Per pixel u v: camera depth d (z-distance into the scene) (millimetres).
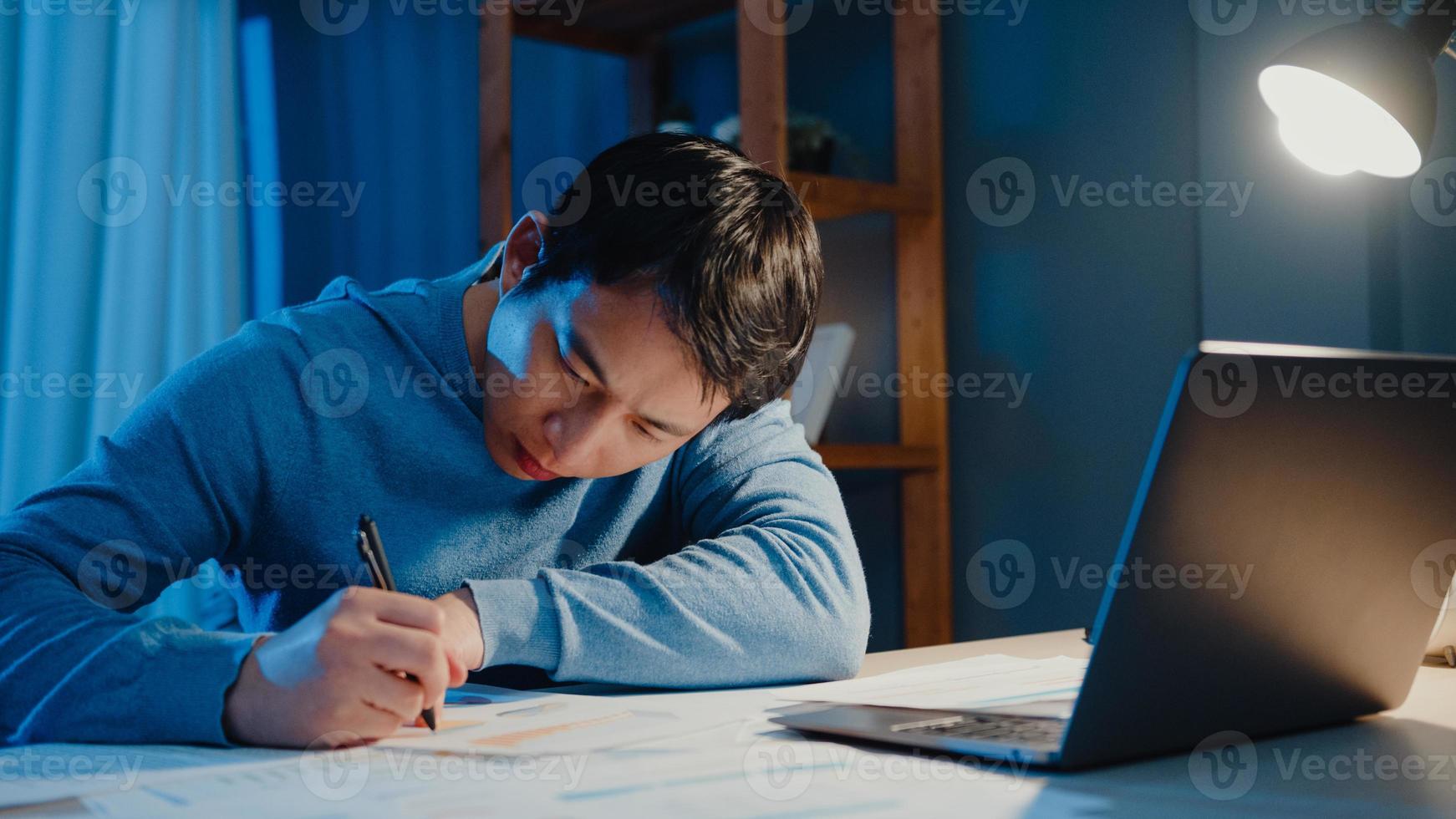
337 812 521
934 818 517
